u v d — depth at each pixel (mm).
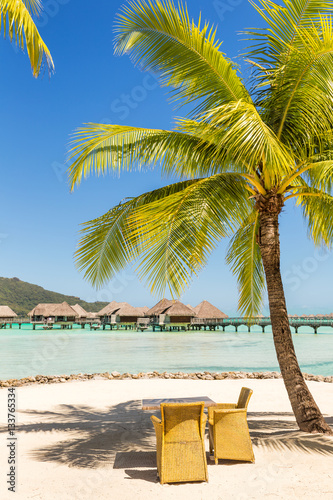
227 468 4281
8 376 16344
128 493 3654
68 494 3643
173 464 3926
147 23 5504
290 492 3609
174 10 5320
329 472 4051
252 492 3631
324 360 22297
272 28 5691
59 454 4938
